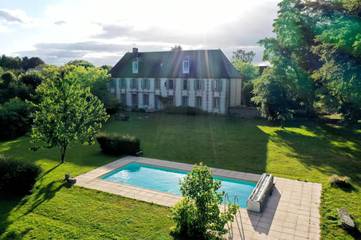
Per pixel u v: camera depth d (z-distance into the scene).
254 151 19.00
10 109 24.53
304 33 26.59
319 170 14.92
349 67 16.86
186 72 38.22
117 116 34.38
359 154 18.08
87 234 8.53
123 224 9.15
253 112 34.66
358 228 8.98
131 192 11.83
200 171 8.59
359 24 16.98
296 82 26.00
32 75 34.78
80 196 11.33
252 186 13.45
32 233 8.55
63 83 14.45
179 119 33.94
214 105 37.16
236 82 39.75
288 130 26.56
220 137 23.61
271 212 10.19
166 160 17.16
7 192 11.53
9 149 19.42
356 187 12.44
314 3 25.31
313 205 10.69
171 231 8.67
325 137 23.33
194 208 8.44
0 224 9.07
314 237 8.56
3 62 69.31
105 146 18.28
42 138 14.13
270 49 29.17
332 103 21.69
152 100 41.03
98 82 34.91
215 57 37.81
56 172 14.35
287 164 16.05
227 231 8.41
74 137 14.80
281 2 28.03
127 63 43.78
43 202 10.72
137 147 18.41
